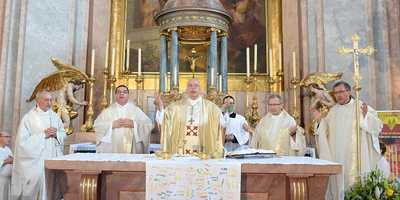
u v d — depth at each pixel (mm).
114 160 3268
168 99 6125
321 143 4922
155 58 7891
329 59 7219
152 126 5547
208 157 3555
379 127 4691
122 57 7891
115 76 7414
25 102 6605
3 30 6633
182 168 3232
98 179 3348
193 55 7359
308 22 7500
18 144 4922
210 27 6527
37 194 4914
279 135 5230
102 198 3420
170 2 6672
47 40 6961
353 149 4621
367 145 4656
